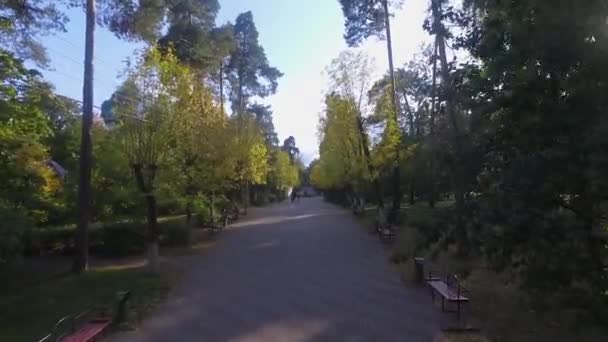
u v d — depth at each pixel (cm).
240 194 4653
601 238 579
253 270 1702
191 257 2038
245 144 3409
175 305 1253
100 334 1006
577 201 623
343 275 1568
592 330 875
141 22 1917
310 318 1104
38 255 2189
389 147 2634
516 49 634
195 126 2095
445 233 804
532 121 641
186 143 2023
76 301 1338
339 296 1299
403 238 2147
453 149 787
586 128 575
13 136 1388
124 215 2358
